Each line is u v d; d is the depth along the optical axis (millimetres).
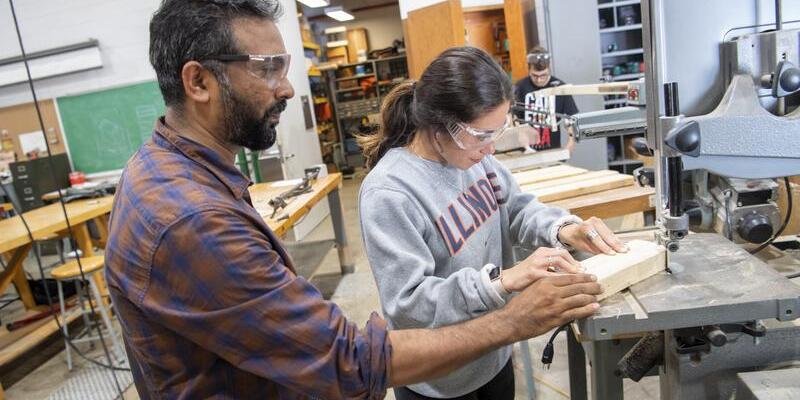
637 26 4418
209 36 727
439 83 962
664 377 966
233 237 687
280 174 4555
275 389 799
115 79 4836
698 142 820
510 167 2174
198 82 755
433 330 784
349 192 7191
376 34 9688
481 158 1055
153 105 4855
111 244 731
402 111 1120
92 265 2818
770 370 845
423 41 4410
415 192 1037
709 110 935
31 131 5004
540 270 860
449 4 4035
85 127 4965
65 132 4992
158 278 689
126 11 4672
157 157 771
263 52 761
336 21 9727
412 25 4477
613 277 861
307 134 5312
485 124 975
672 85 841
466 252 1103
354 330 745
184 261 674
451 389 1164
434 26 4246
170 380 760
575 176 1970
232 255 675
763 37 868
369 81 9000
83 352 3090
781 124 822
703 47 910
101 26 4715
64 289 3344
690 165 872
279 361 703
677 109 853
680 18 895
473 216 1136
